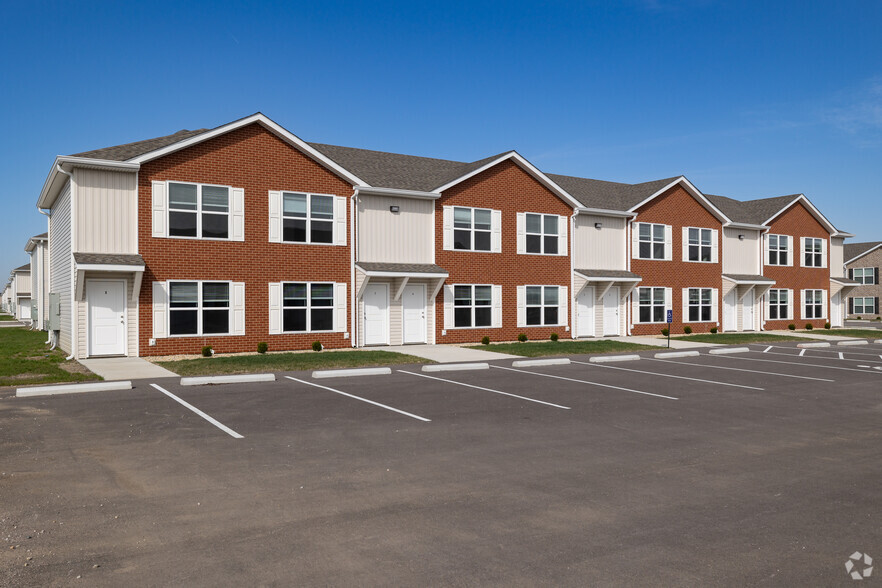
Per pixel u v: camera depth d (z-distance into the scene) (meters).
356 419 10.31
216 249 19.84
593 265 28.78
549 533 5.55
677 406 11.98
